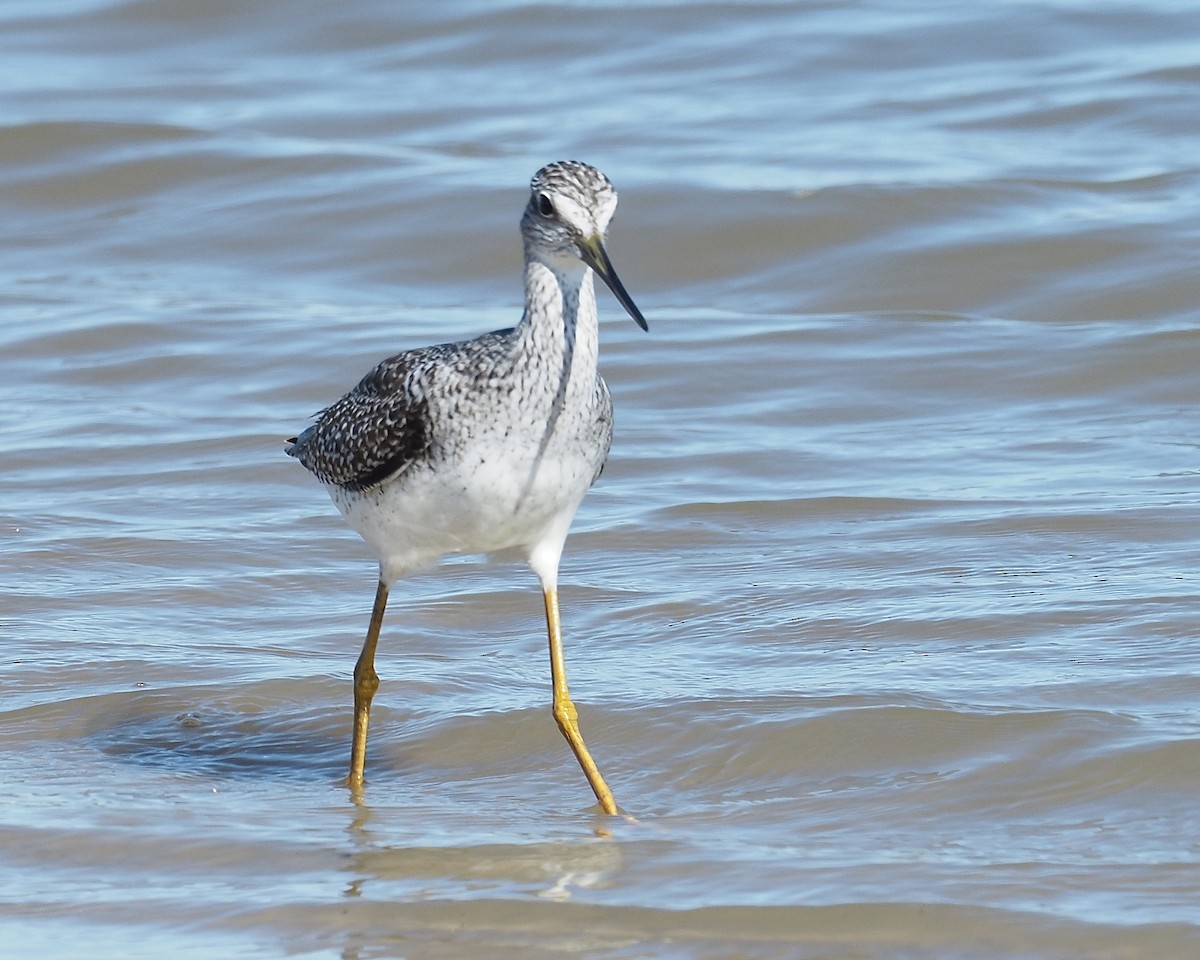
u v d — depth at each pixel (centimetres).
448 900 896
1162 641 1209
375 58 3189
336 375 1955
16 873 939
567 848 959
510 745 1129
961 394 1853
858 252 2239
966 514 1518
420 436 990
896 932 848
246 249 2384
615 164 2570
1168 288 2077
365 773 1095
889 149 2586
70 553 1480
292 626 1344
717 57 3058
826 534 1495
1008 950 830
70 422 1830
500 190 2475
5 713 1175
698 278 2231
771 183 2431
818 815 996
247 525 1558
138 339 2070
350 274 2303
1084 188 2395
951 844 945
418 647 1300
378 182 2531
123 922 880
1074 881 891
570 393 971
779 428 1783
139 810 1025
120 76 3139
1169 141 2561
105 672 1243
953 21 3109
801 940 845
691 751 1092
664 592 1384
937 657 1212
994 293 2120
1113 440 1703
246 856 959
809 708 1120
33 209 2544
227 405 1881
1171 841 935
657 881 912
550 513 1010
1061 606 1288
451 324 2109
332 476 1072
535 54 3147
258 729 1164
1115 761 1024
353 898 902
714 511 1558
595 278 2253
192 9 3406
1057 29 3041
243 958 843
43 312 2172
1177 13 3061
